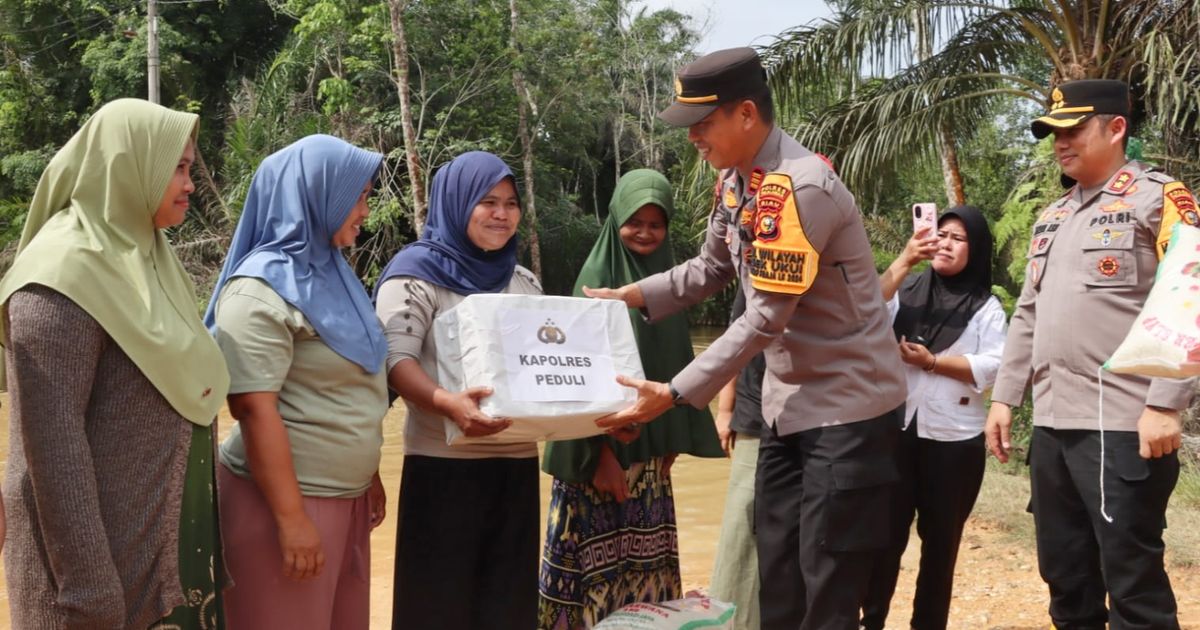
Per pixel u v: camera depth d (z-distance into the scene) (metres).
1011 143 16.38
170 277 2.35
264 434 2.48
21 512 2.18
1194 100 7.96
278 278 2.54
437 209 3.09
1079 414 3.18
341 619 2.80
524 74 23.22
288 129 20.58
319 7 18.66
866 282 2.96
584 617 3.38
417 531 2.96
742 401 3.67
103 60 22.75
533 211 22.81
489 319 2.74
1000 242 10.54
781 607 3.13
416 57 20.44
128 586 2.19
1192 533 5.22
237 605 2.60
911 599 4.63
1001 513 5.94
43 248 2.12
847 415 2.92
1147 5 8.47
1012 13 9.06
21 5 24.36
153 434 2.23
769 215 2.83
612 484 3.36
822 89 9.77
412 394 2.82
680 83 2.98
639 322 3.57
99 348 2.15
